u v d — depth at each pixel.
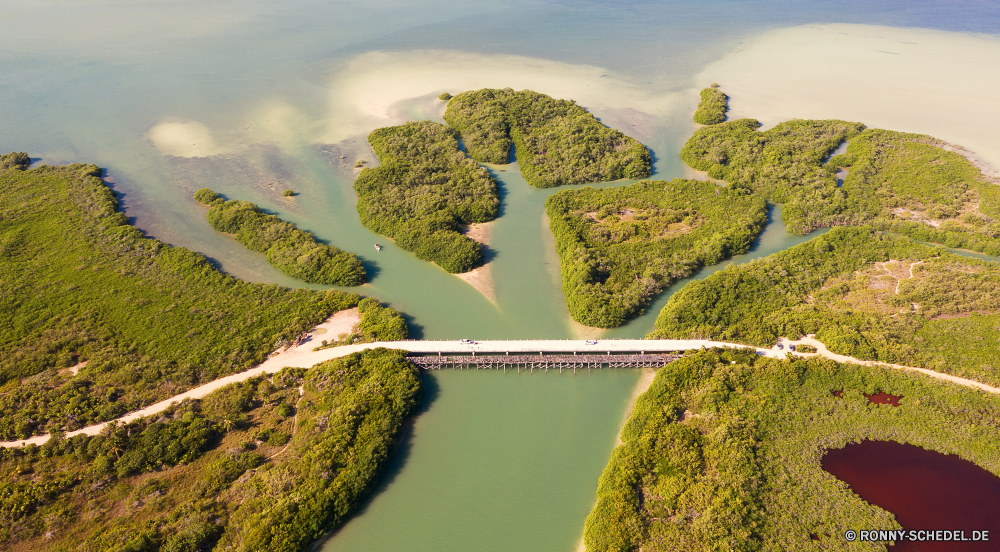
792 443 104.75
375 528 96.06
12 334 127.12
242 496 96.00
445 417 116.12
